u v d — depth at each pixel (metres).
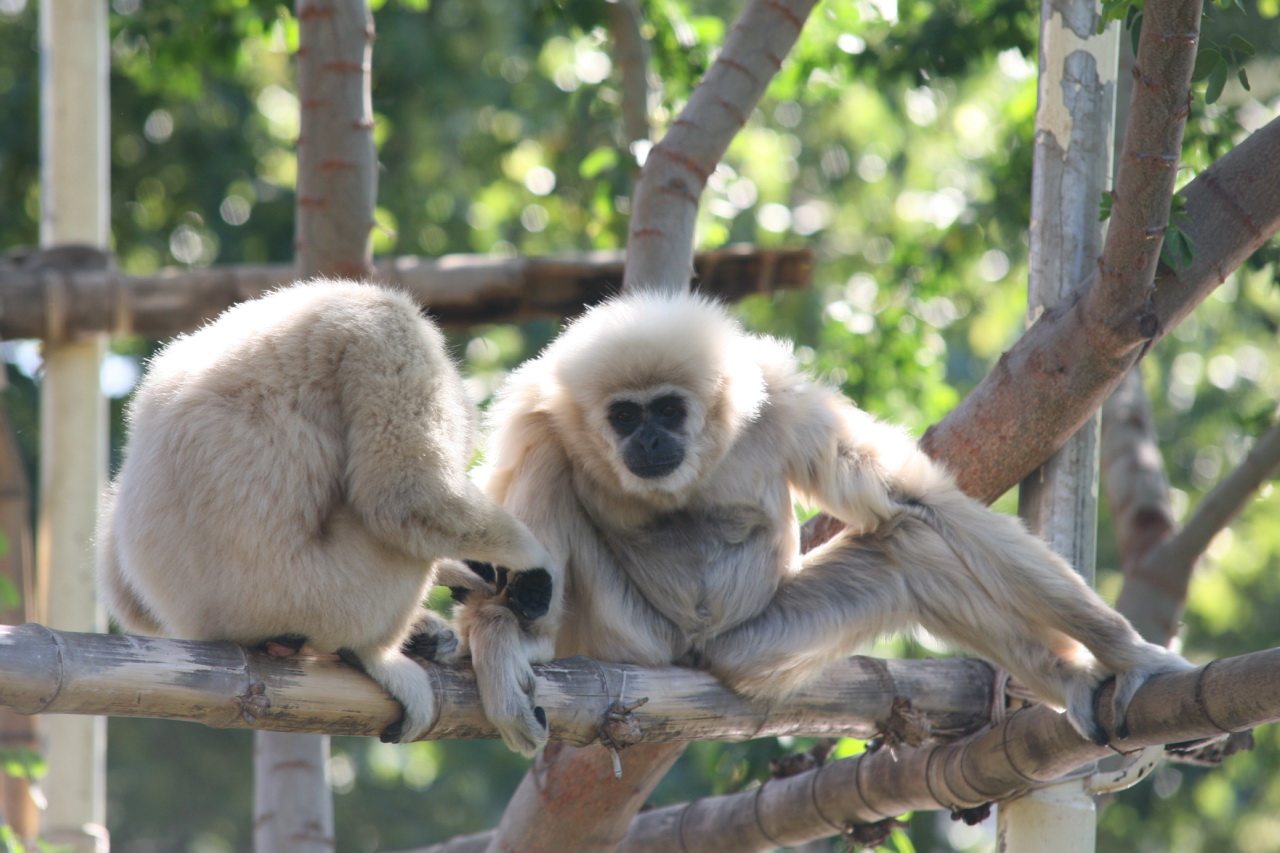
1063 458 10.80
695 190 11.98
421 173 27.61
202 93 24.05
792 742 14.33
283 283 15.64
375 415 8.18
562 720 9.15
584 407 10.38
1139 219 8.97
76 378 15.22
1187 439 29.05
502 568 9.41
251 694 7.87
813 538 11.73
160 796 31.16
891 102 24.53
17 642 7.30
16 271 15.04
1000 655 9.95
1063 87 11.08
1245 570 27.34
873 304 19.75
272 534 7.98
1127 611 15.13
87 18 15.80
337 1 11.84
